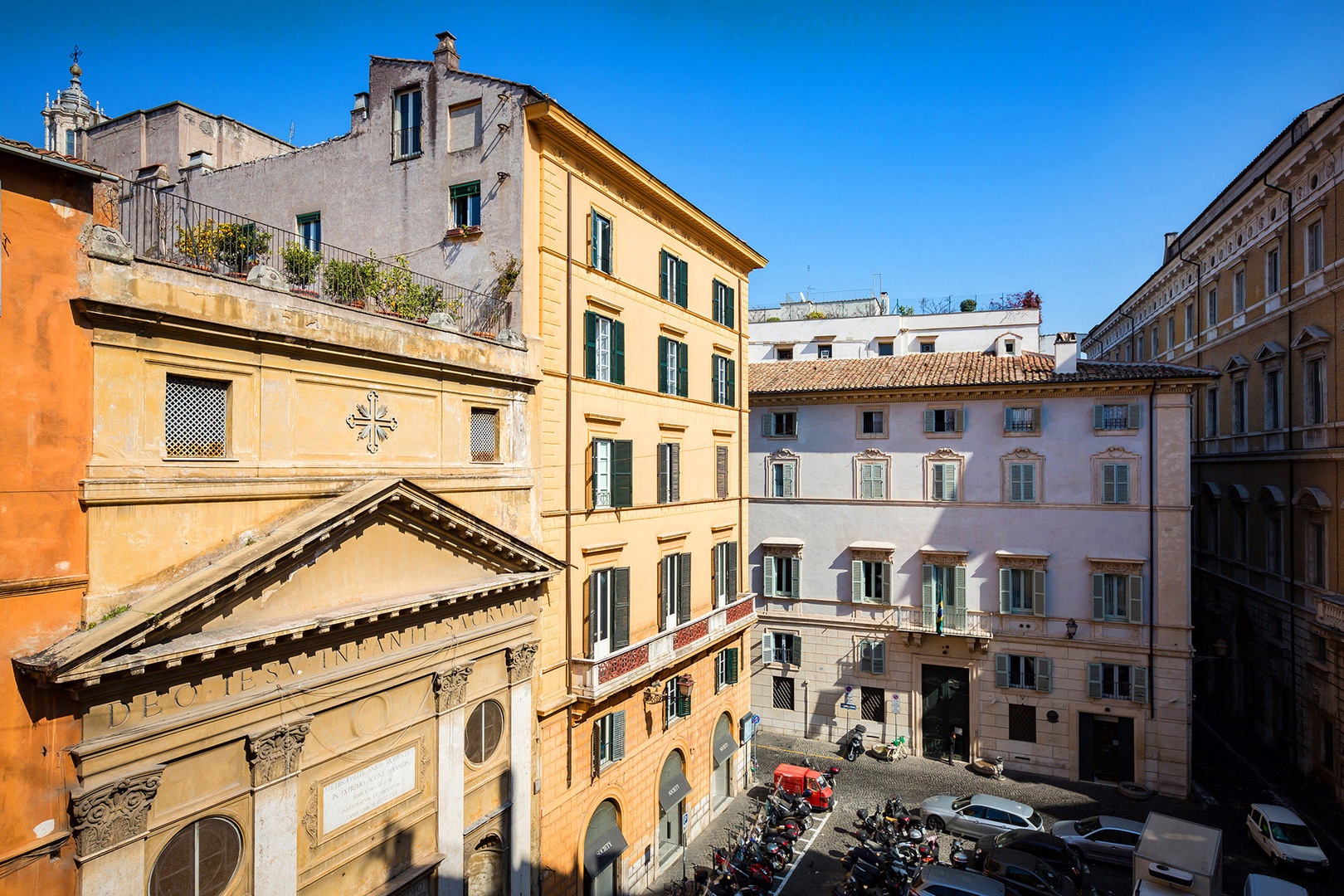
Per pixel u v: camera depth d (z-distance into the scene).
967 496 38.25
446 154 22.72
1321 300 32.97
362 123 24.30
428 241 22.95
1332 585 31.66
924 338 51.09
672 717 28.44
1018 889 23.44
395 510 17.09
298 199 25.47
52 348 11.98
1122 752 35.28
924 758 38.41
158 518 13.29
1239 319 41.94
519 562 20.66
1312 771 33.22
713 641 30.27
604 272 24.52
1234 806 32.41
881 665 39.12
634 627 26.12
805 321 53.81
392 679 17.20
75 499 12.20
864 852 26.56
